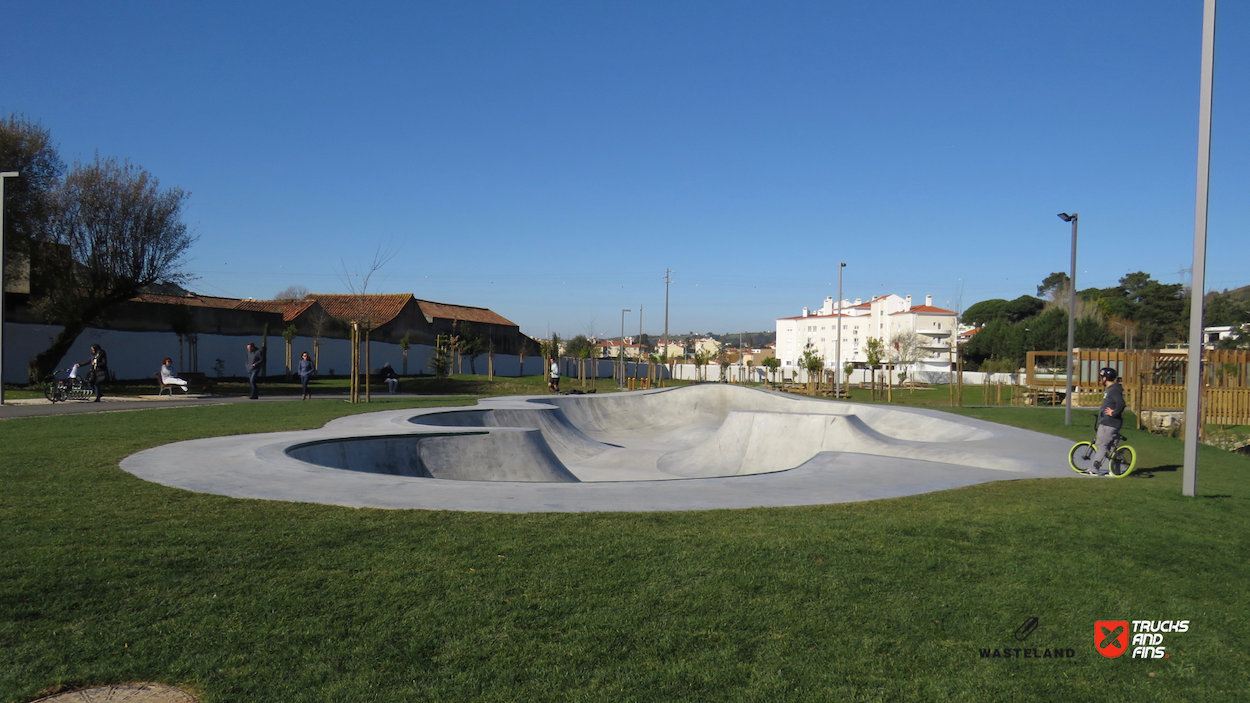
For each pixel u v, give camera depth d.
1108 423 10.77
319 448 11.34
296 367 35.50
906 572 5.22
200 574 4.83
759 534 6.27
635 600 4.53
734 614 4.34
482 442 13.68
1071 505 7.87
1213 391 23.42
